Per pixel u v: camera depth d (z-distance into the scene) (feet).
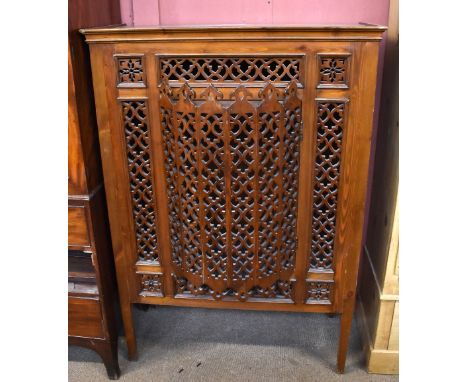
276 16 4.67
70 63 3.45
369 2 4.56
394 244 4.08
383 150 4.65
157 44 3.42
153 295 4.32
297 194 3.78
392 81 4.32
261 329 5.22
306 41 3.30
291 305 4.17
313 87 3.42
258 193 3.64
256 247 3.83
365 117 3.49
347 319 4.24
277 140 3.51
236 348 4.91
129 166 3.86
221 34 3.30
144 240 4.14
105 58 3.51
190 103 3.41
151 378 4.50
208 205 3.74
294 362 4.69
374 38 3.25
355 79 3.38
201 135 3.49
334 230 3.91
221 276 3.97
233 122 3.44
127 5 4.68
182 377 4.50
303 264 4.01
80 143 3.65
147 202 3.98
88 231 3.92
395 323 4.31
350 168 3.66
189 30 3.28
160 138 3.71
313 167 3.67
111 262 4.41
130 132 3.75
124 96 3.61
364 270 5.27
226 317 5.43
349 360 4.73
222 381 4.44
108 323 4.29
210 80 3.44
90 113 3.81
